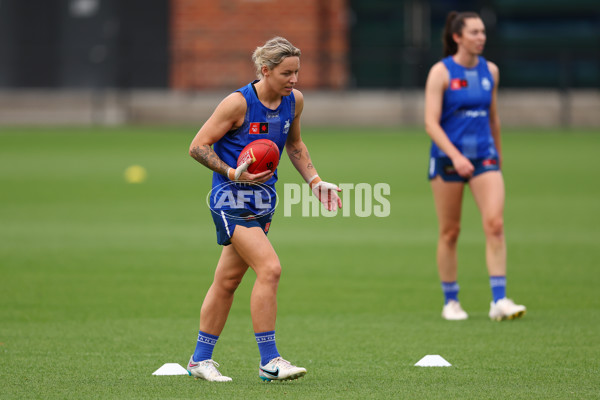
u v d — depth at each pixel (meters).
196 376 21.00
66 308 29.02
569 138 91.44
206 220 47.25
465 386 20.28
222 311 20.92
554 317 27.92
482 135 28.45
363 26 109.94
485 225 28.14
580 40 106.06
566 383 20.55
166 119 108.19
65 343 24.62
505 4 106.44
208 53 110.50
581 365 22.25
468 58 28.53
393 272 35.31
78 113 108.62
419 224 46.69
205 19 110.75
